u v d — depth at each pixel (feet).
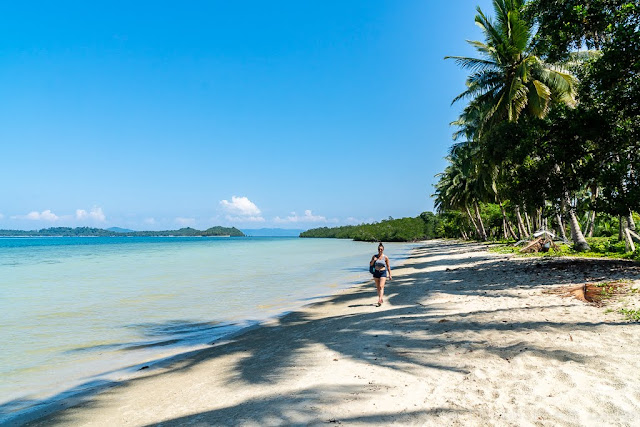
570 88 72.49
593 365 17.31
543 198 54.19
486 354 20.11
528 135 53.21
